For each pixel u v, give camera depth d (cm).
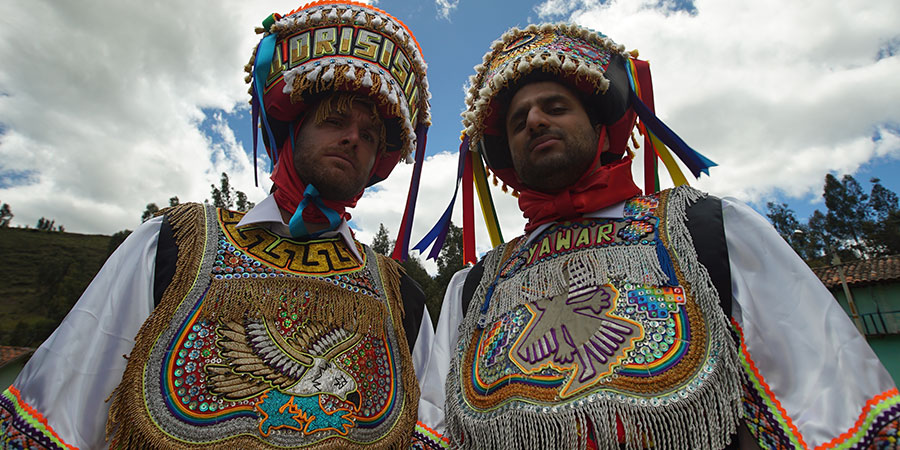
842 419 109
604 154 197
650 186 215
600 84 173
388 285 196
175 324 143
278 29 195
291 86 181
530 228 186
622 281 144
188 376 137
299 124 191
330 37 190
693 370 123
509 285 169
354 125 185
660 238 148
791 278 128
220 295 150
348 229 201
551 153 166
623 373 127
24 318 5422
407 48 209
